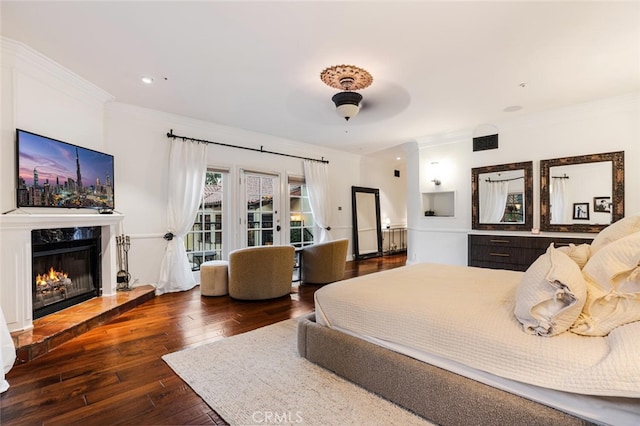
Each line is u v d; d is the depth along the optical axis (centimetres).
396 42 254
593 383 109
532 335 135
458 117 450
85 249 340
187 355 236
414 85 338
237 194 523
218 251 509
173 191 442
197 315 334
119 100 386
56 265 310
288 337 271
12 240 248
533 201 449
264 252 384
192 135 470
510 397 133
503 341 137
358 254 729
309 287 465
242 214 530
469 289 206
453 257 542
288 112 428
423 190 582
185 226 451
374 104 396
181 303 379
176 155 445
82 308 315
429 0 204
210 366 218
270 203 575
